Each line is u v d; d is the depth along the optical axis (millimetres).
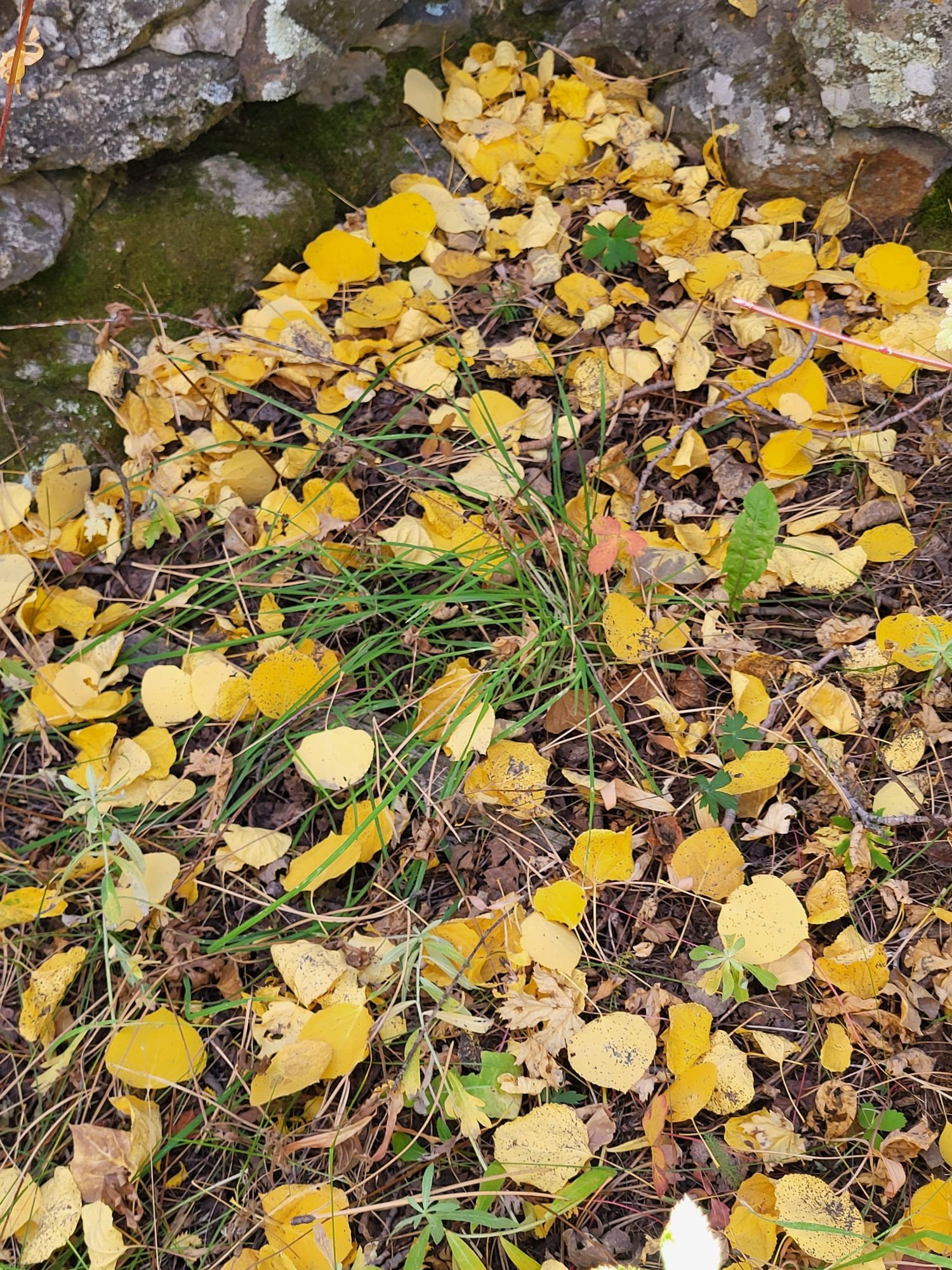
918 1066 757
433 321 986
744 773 810
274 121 1036
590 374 954
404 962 750
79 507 933
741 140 1030
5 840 834
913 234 1022
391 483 940
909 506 915
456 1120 767
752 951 764
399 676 882
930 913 784
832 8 960
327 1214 713
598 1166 728
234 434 952
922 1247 714
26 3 813
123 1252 715
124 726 872
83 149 941
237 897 820
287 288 1002
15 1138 764
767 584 881
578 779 831
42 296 958
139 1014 773
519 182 1045
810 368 925
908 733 834
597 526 820
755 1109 761
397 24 1045
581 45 1088
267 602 895
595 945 795
